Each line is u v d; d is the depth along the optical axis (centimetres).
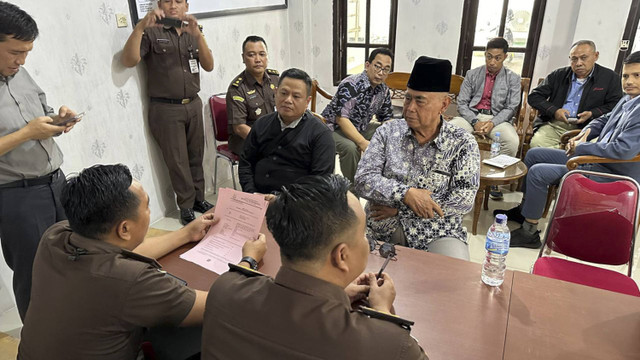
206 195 340
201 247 137
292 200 75
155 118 268
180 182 285
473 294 115
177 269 127
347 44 447
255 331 74
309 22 441
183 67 263
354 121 316
